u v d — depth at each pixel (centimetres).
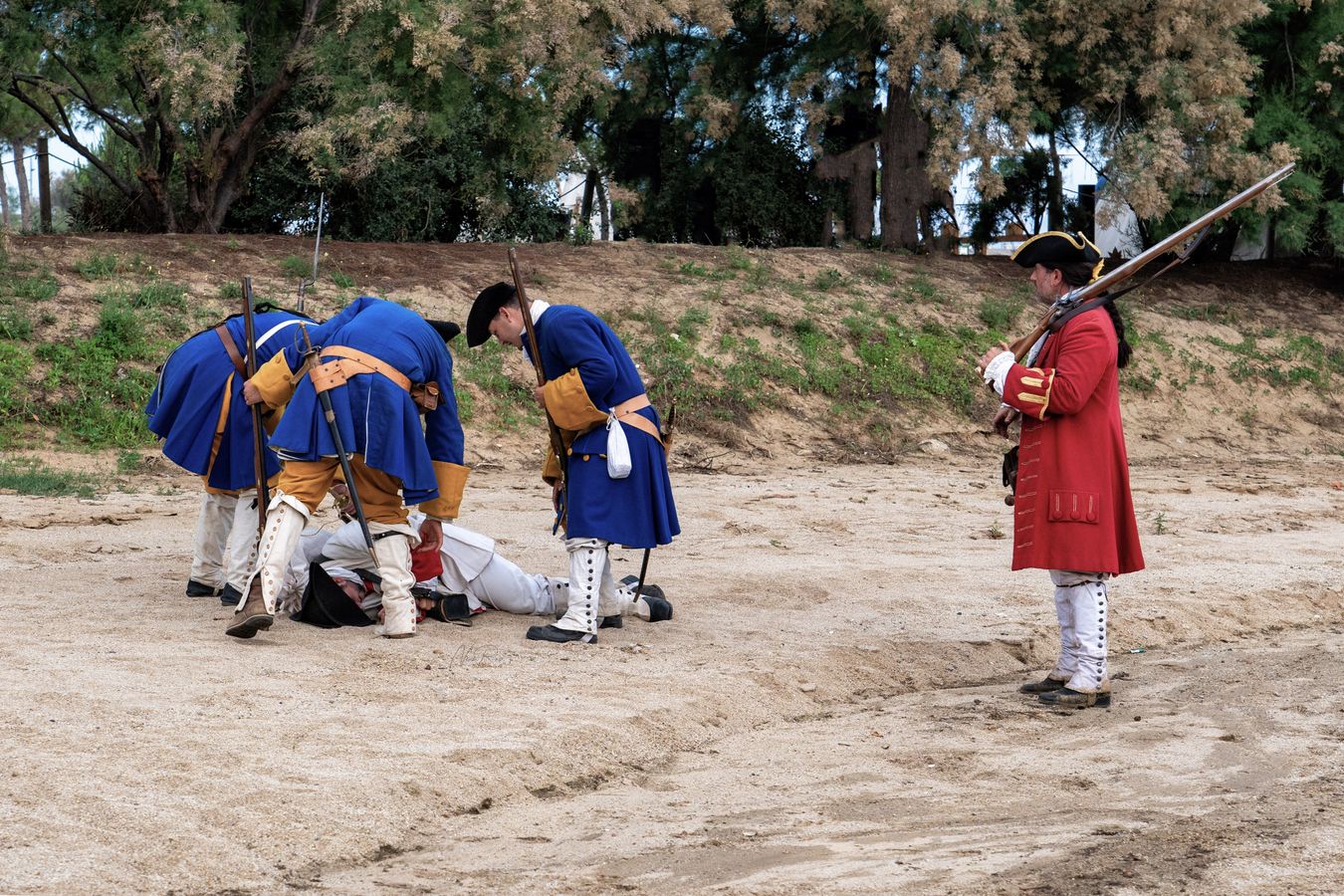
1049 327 559
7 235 1606
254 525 655
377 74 1795
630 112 2448
